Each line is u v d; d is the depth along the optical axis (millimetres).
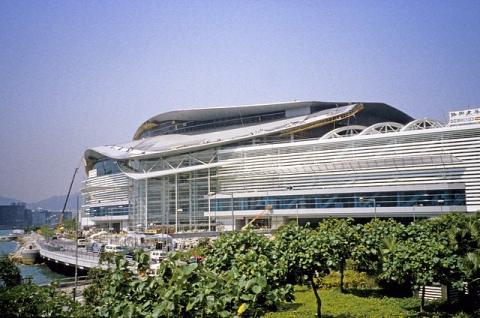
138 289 15211
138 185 146375
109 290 15875
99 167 180000
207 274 14969
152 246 93812
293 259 28422
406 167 100875
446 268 29422
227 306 14602
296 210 113562
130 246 93750
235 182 129625
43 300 15258
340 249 34531
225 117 164000
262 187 123688
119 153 157125
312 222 116562
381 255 33938
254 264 20859
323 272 30625
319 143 116125
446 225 40062
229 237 28547
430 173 97688
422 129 103625
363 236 36656
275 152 123688
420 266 29266
